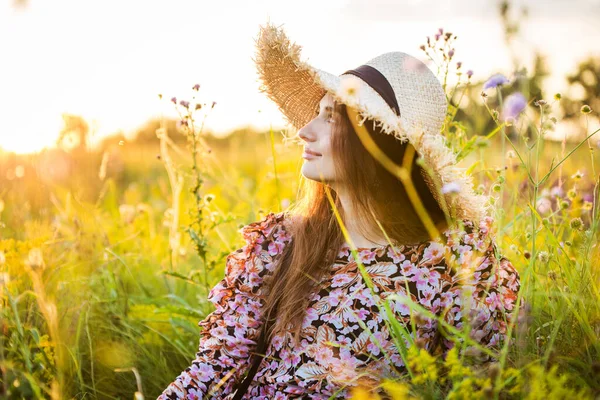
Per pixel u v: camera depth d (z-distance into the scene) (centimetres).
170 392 196
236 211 392
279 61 229
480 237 188
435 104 202
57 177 369
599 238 194
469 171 251
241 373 200
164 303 305
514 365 157
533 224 174
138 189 538
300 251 191
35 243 270
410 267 183
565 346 167
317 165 193
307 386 181
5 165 352
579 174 231
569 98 258
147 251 378
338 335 180
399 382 166
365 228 189
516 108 184
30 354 206
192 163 270
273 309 193
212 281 301
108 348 255
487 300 179
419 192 190
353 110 188
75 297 265
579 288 172
